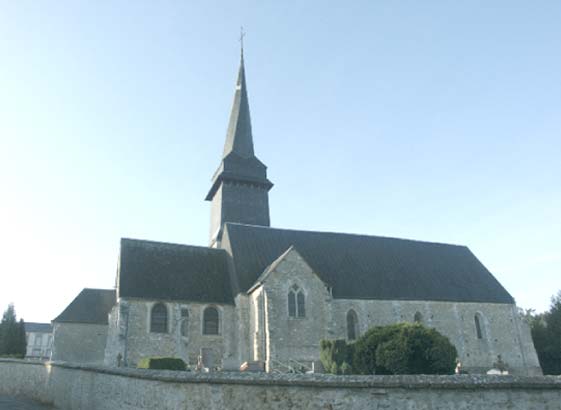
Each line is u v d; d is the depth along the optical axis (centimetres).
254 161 4169
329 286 3284
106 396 1476
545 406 941
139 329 2853
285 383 991
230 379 1041
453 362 1788
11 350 4897
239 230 3597
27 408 1944
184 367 2459
